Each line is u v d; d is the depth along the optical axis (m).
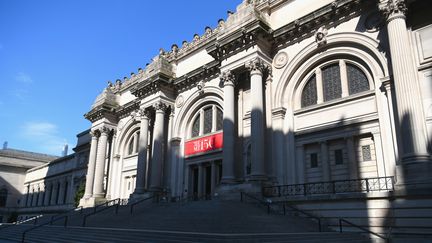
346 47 20.05
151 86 30.83
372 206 15.45
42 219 32.03
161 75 30.12
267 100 22.61
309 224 15.88
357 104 19.12
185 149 29.19
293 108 22.06
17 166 71.56
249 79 24.27
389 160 17.09
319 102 20.84
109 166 38.06
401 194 14.58
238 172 23.31
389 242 13.76
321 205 17.03
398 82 15.91
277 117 21.98
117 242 13.94
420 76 16.69
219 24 29.08
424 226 13.90
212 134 27.06
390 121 17.30
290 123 21.77
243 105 24.53
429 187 13.84
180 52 32.03
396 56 16.22
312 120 20.94
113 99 39.31
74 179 49.16
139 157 30.56
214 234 10.80
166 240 12.05
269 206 17.84
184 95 30.36
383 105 17.84
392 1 16.88
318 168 20.31
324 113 20.45
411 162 14.73
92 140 39.25
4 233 24.95
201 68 28.20
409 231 14.19
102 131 38.12
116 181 36.75
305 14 22.45
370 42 18.73
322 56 21.06
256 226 14.01
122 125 38.03
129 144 37.53
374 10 18.92
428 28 17.00
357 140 19.11
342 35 20.05
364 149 18.73
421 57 16.88
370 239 14.37
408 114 15.30
